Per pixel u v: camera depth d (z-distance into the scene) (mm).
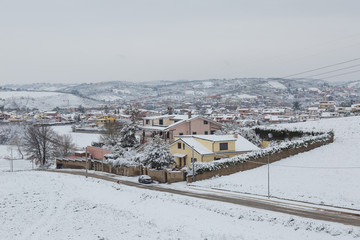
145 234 25406
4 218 31906
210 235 24578
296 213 29828
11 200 39062
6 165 97375
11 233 27578
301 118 171375
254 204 33656
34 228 28750
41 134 90500
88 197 39812
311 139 56094
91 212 32906
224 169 50312
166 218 29578
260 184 42188
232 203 34406
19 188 46188
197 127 78938
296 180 41875
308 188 38219
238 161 51375
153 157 52906
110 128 100188
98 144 91688
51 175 60156
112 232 26422
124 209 33500
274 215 29016
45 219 31344
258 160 52781
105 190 43812
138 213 31672
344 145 54188
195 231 25703
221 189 41750
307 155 52781
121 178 56188
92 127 167125
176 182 50031
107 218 30438
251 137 69250
